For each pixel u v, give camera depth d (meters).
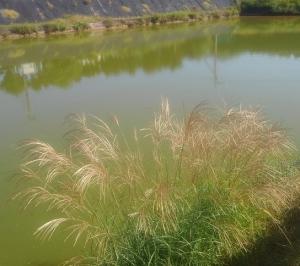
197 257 4.22
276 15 32.97
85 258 4.57
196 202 4.47
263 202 4.75
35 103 11.86
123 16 28.83
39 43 21.77
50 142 8.69
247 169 4.72
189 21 30.27
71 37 23.61
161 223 4.25
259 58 16.59
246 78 13.33
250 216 4.75
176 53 18.42
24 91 13.27
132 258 4.10
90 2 28.12
